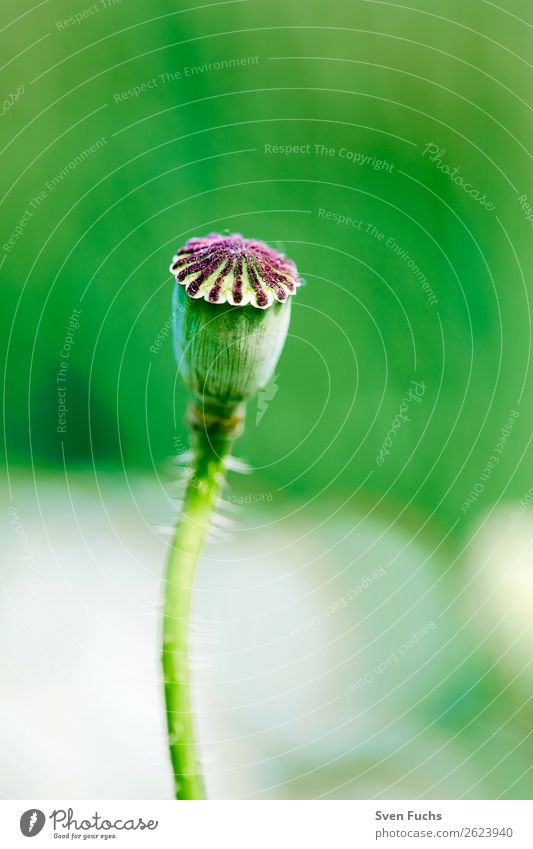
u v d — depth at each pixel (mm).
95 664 271
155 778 238
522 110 364
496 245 365
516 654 285
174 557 190
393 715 267
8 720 247
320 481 360
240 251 185
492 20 363
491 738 253
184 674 191
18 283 359
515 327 362
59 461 353
